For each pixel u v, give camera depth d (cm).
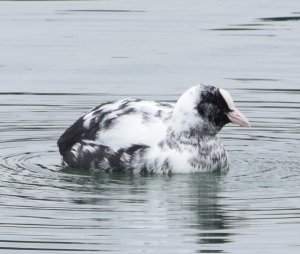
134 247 1231
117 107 1605
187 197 1441
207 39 2602
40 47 2523
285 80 2194
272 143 1759
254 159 1664
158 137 1566
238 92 2094
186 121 1565
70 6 3069
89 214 1356
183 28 2733
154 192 1466
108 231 1288
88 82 2188
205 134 1573
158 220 1333
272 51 2472
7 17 2880
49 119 1900
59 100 2036
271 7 3028
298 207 1388
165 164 1557
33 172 1578
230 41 2580
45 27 2742
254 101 2017
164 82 2184
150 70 2294
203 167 1571
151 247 1233
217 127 1580
